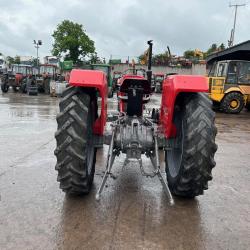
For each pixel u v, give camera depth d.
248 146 6.98
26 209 3.23
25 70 24.41
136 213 3.24
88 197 3.57
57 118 3.23
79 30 52.16
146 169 4.68
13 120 9.19
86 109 3.22
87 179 3.39
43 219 3.04
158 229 2.95
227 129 9.43
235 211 3.43
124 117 4.21
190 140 3.24
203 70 28.47
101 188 3.29
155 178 4.28
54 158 5.10
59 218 3.06
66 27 51.72
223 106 14.48
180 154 3.63
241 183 4.37
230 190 4.06
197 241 2.78
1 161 4.87
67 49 51.88
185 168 3.29
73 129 3.18
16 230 2.83
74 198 3.52
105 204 3.41
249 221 3.20
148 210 3.32
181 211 3.34
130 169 4.66
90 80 3.20
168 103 3.53
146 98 4.76
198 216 3.25
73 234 2.80
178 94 3.57
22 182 3.96
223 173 4.80
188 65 27.64
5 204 3.33
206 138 3.23
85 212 3.21
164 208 3.38
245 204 3.63
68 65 25.97
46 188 3.78
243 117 13.15
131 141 3.53
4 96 19.03
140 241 2.73
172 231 2.93
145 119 4.20
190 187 3.42
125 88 4.50
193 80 3.29
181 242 2.75
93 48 52.97
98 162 5.02
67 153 3.20
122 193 3.73
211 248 2.69
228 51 16.73
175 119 3.65
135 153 3.50
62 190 3.61
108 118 4.51
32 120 9.27
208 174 3.32
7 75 22.50
